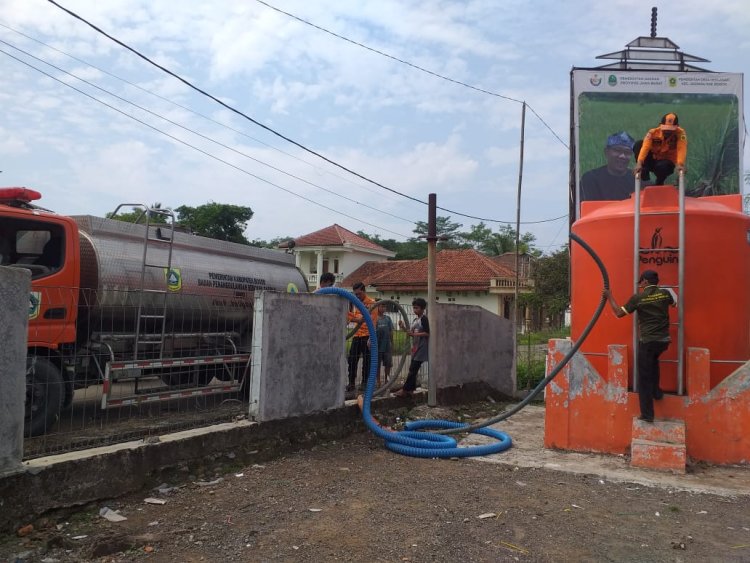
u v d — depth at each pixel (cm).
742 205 739
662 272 690
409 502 509
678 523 470
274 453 643
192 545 402
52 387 586
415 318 990
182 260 818
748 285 710
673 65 1353
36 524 423
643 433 657
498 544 418
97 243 704
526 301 3158
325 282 866
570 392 722
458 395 1054
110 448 496
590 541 428
